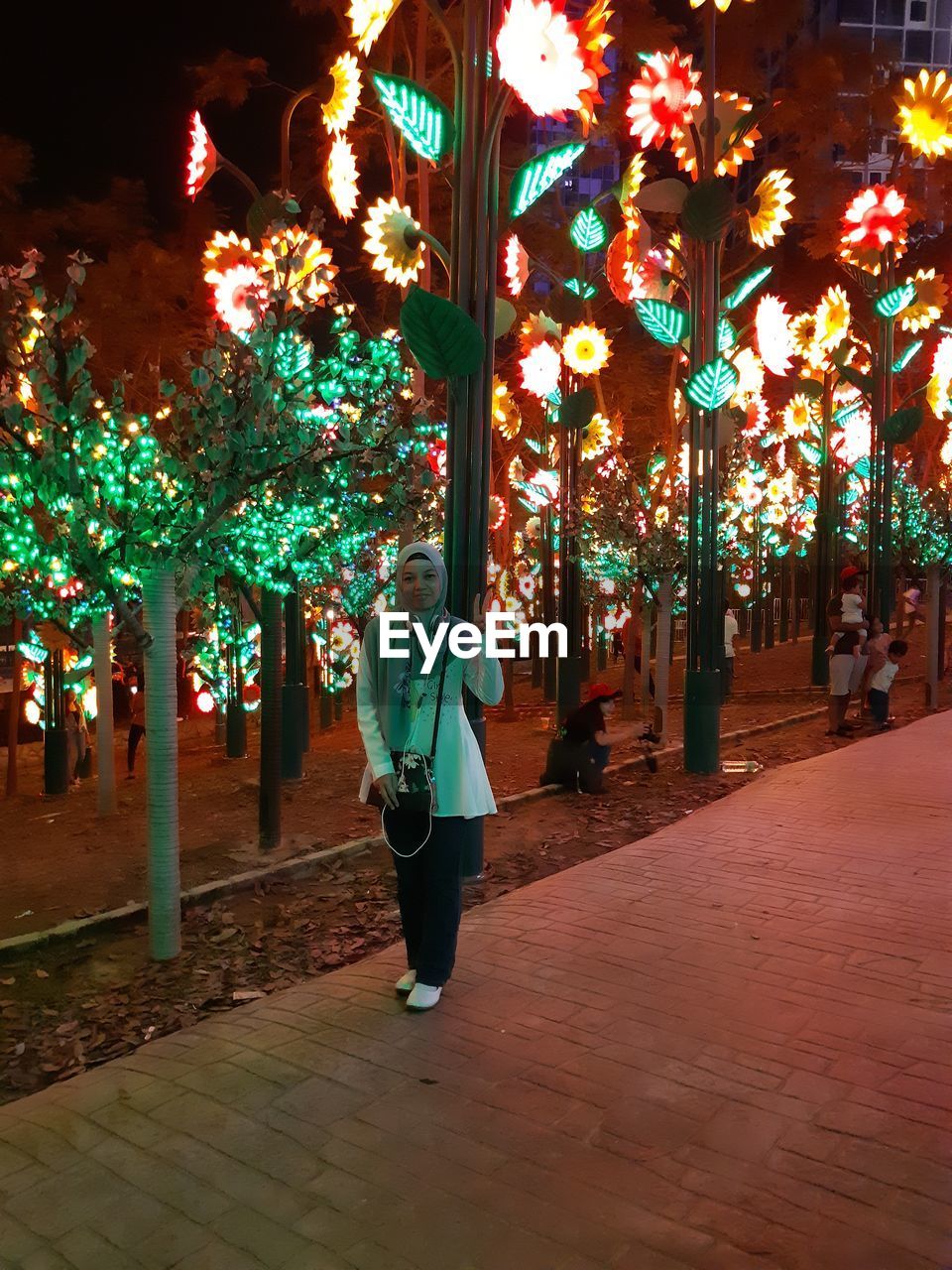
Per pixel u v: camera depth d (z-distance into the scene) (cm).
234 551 631
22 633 1195
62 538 527
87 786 1212
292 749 1047
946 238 2402
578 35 577
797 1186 296
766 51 1761
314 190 1675
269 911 626
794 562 2630
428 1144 325
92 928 591
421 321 588
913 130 1116
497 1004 431
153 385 1423
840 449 1923
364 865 717
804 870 613
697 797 898
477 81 632
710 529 994
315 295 559
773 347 1102
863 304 2069
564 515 1255
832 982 445
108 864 754
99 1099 362
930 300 1496
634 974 459
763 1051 381
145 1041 442
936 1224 277
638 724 1320
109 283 1658
